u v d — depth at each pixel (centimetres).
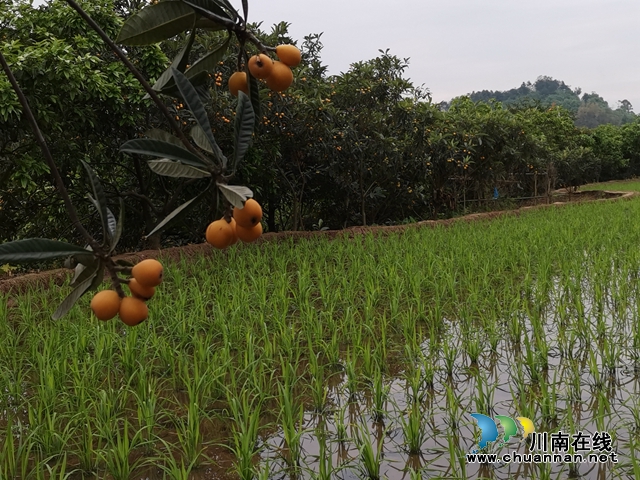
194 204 118
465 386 418
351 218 1335
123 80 742
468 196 1719
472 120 1482
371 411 380
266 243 920
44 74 656
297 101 996
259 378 402
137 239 1020
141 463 325
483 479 279
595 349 473
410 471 281
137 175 898
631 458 277
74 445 347
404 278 679
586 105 11044
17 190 827
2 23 736
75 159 787
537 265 742
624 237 917
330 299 599
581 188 2956
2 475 307
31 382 440
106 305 113
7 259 104
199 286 685
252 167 958
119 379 428
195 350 451
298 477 310
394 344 502
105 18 743
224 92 891
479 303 592
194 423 336
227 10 137
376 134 1155
